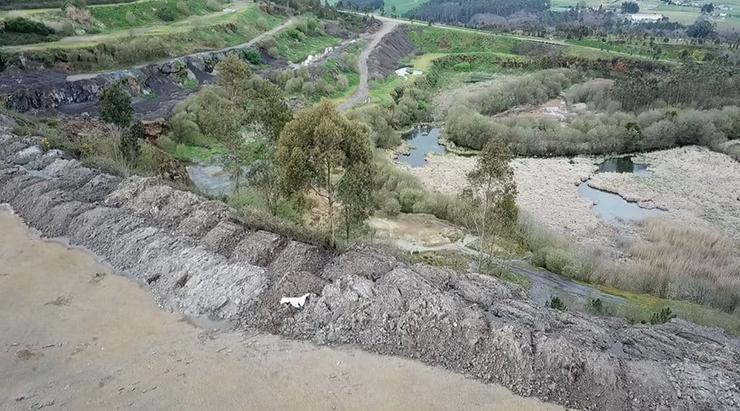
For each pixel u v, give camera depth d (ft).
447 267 135.54
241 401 84.48
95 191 143.64
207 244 120.88
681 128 286.05
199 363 92.17
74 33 283.79
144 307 106.83
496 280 118.62
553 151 274.16
